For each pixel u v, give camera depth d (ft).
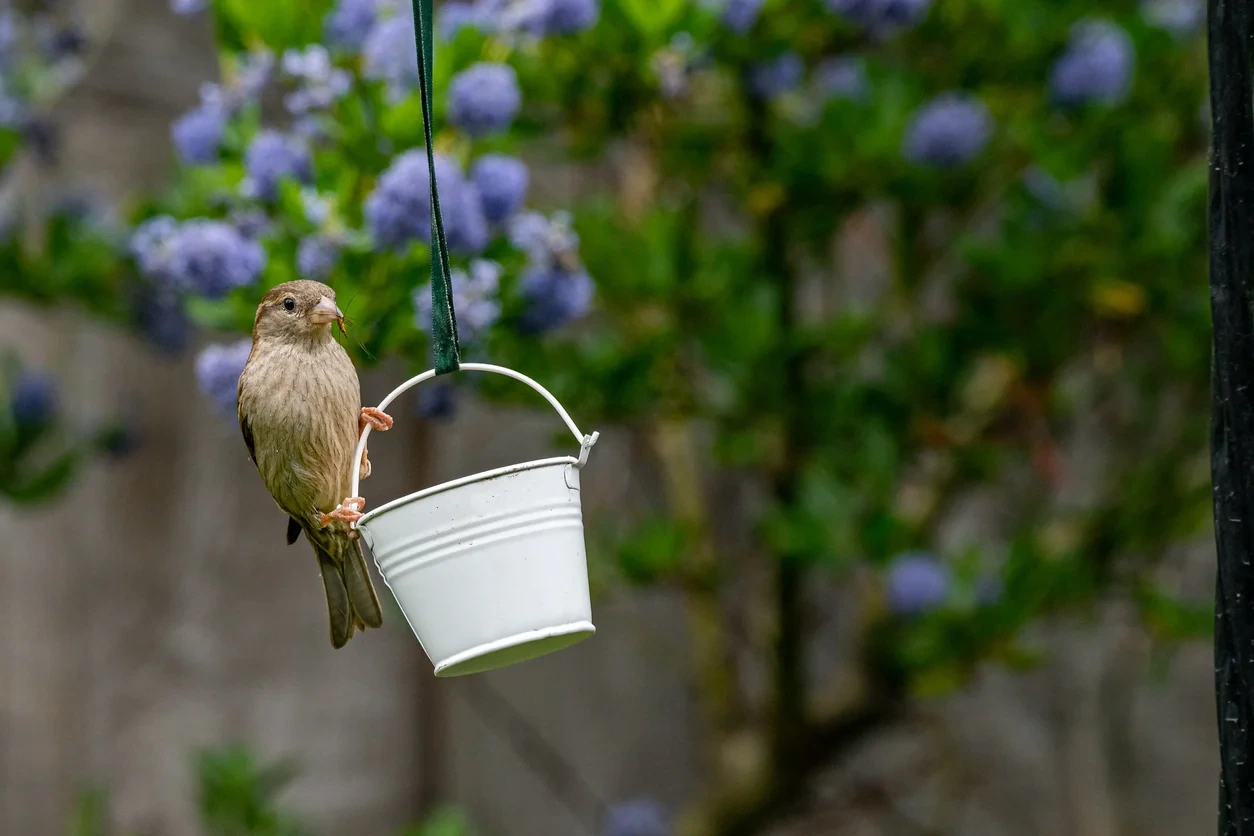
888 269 38.73
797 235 31.58
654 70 25.99
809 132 29.99
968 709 46.01
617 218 32.30
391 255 20.52
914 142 29.27
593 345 29.37
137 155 39.04
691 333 30.40
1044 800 45.68
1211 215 13.39
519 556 15.29
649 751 44.68
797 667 33.32
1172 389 36.88
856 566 33.99
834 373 33.09
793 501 31.78
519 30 24.00
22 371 31.81
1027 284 30.63
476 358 22.54
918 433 31.22
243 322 22.18
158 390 39.63
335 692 41.22
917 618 30.53
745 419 30.60
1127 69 30.22
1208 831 45.39
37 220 34.53
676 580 32.58
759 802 34.37
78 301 30.78
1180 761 45.91
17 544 37.96
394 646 42.16
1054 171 30.30
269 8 22.52
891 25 27.22
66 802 37.91
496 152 23.39
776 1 27.30
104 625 38.86
